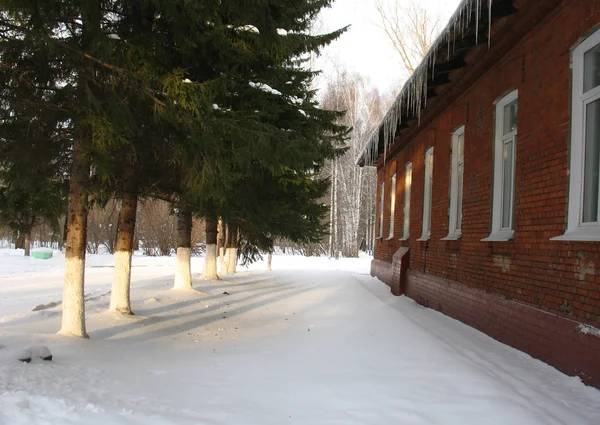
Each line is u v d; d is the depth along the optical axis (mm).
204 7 5277
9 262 27469
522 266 5496
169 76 5457
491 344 5742
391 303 9836
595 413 3465
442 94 8633
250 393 3920
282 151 6137
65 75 6109
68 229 6480
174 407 3475
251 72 8469
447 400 3713
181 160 6684
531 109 5457
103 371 4500
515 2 5312
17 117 5969
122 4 5617
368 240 45812
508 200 6418
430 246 9508
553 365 4633
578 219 4551
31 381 3789
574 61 4723
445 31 6129
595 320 4094
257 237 12625
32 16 4574
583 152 4582
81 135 6164
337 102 32625
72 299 6379
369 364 4906
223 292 12406
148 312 8828
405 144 12523
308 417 3352
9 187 8062
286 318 8352
